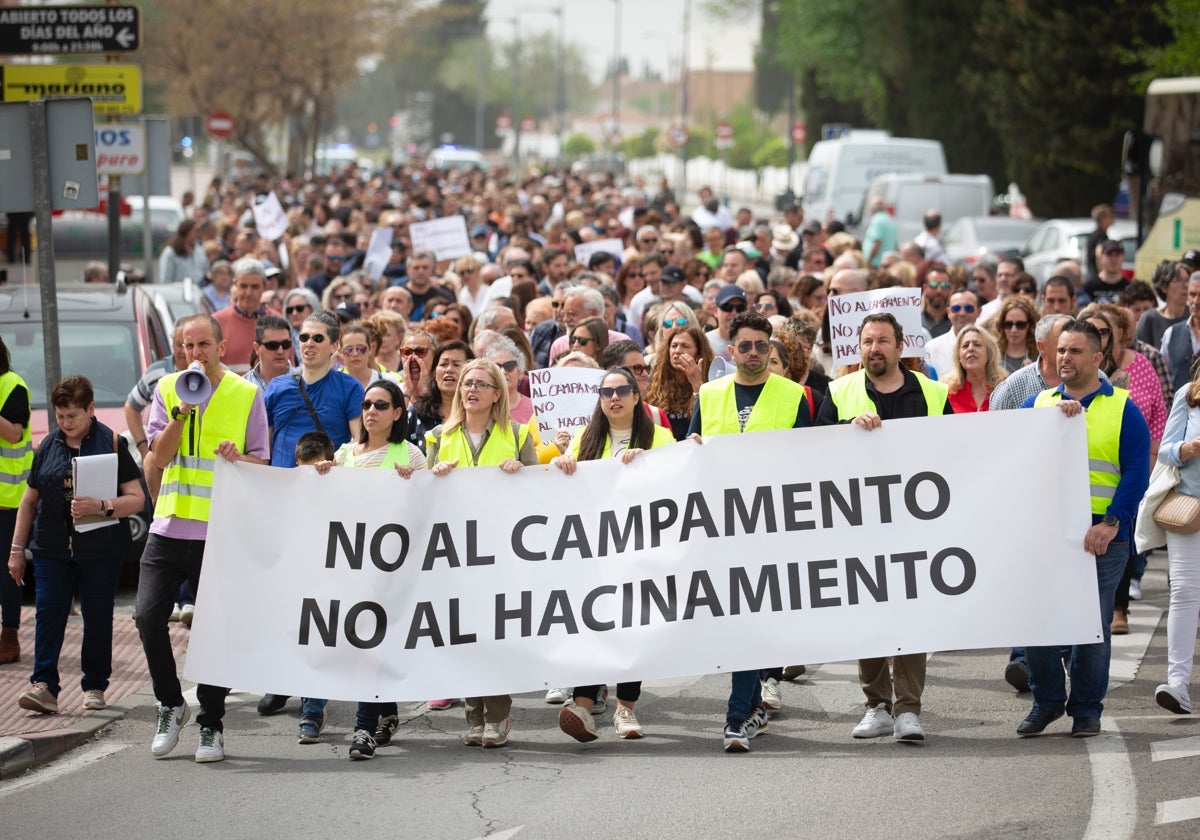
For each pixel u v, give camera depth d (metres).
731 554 13.81
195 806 12.16
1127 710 14.37
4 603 16.59
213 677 13.68
